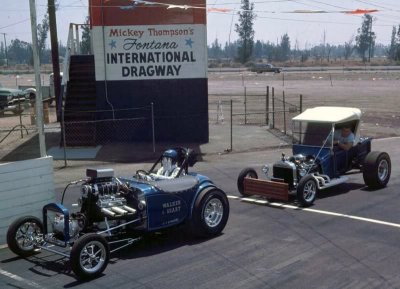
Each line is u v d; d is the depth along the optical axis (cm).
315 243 858
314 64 12556
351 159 1258
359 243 853
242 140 2097
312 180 1098
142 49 2070
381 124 2609
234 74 8538
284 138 2131
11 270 774
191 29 2070
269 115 2948
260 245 855
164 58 2075
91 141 1972
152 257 812
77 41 2606
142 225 840
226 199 928
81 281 723
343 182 1226
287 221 993
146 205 827
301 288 675
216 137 2197
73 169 1589
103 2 2039
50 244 829
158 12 2053
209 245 864
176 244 875
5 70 12425
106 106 2091
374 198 1162
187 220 892
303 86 5394
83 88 2181
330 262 768
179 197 871
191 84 2088
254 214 1050
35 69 1006
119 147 1970
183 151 937
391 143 2016
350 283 688
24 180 921
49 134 2300
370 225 957
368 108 3319
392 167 1530
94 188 796
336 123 1180
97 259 740
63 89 2050
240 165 1600
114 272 753
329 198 1167
